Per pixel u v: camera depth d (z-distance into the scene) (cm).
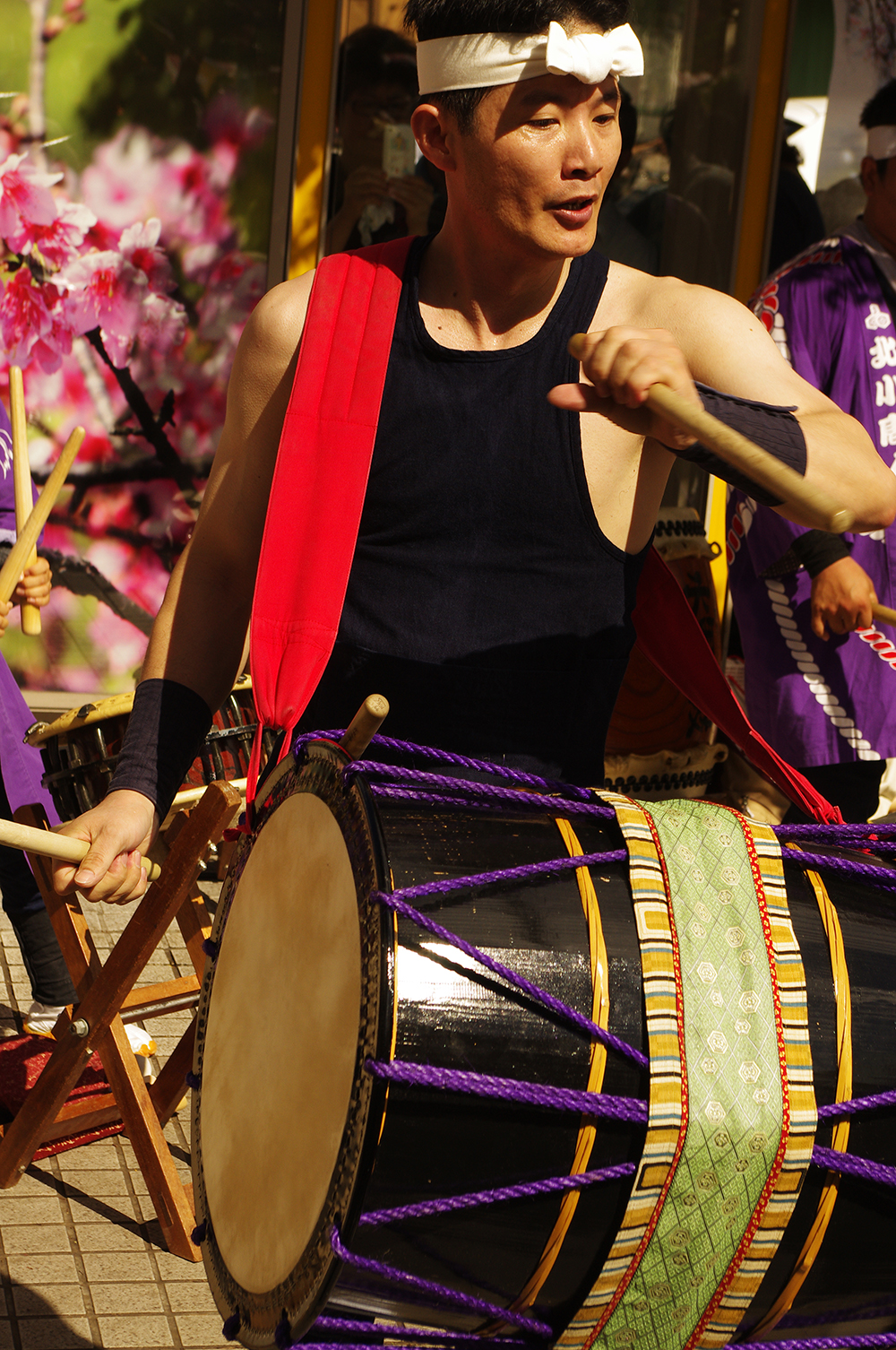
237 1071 274
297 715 279
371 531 281
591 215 265
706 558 744
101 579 898
